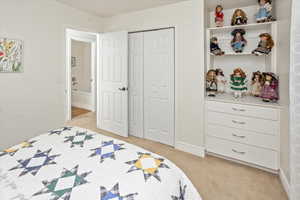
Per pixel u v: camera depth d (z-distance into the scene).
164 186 0.87
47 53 2.55
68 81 4.25
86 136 1.44
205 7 2.39
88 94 5.39
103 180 0.87
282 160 1.82
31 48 2.38
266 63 2.36
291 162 1.30
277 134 1.91
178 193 0.92
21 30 2.26
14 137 2.28
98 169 0.97
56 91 2.70
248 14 2.46
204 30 2.35
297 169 1.26
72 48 5.50
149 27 2.81
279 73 1.94
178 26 2.52
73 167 0.99
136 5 2.69
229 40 2.62
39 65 2.47
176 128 2.67
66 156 1.11
